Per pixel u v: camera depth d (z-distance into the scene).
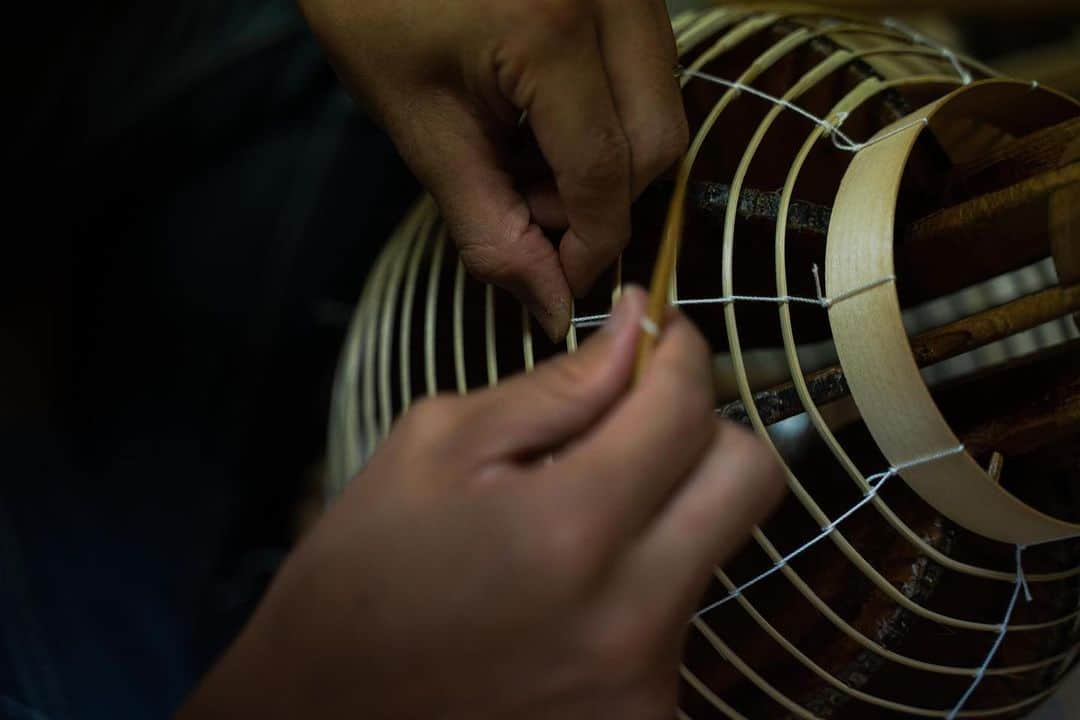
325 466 0.88
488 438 0.34
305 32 0.88
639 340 0.35
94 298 0.92
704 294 0.56
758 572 0.53
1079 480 0.48
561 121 0.45
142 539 0.86
